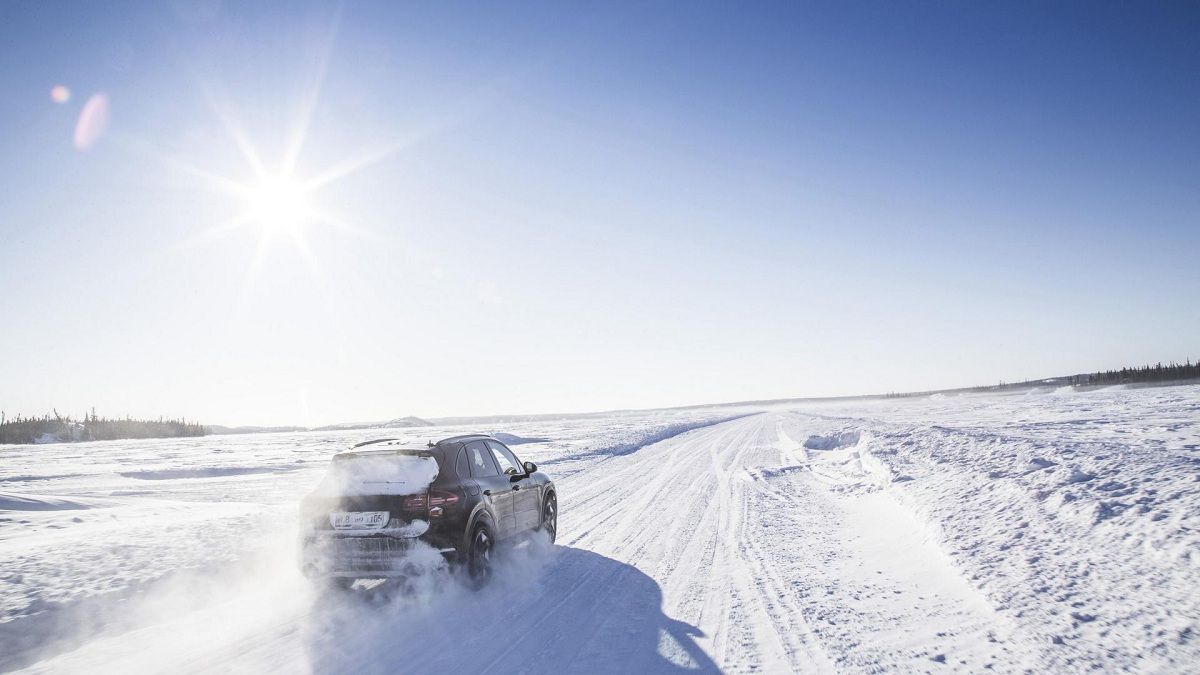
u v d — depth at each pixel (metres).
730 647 4.57
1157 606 4.07
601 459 23.55
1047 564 5.27
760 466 18.39
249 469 27.75
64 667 4.39
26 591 5.62
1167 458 7.36
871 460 14.19
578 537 9.09
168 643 4.85
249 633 5.07
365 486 6.11
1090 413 33.00
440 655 4.50
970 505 7.70
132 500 13.47
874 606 5.37
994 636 4.32
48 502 12.43
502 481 7.30
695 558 7.60
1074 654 3.81
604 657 4.41
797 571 6.76
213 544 7.79
